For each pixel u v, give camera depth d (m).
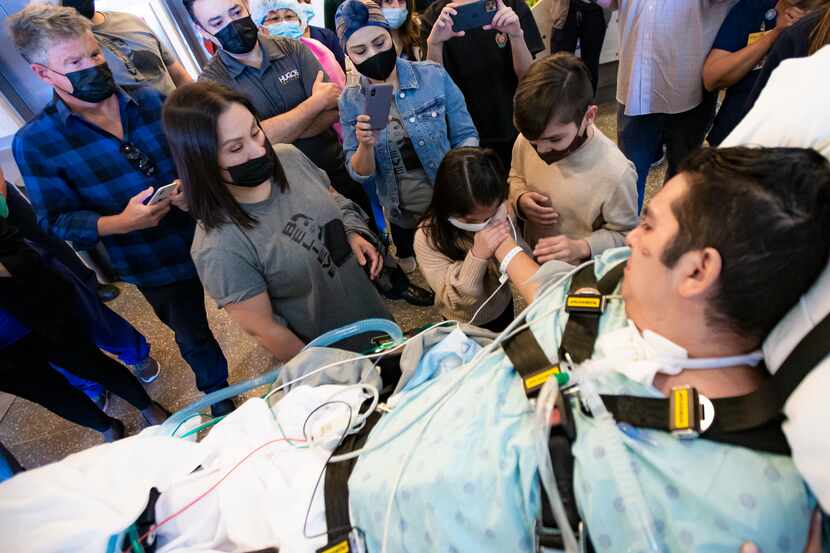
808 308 0.44
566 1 2.39
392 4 1.79
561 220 1.22
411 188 1.64
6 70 2.32
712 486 0.43
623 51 1.64
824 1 1.14
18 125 2.45
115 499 0.65
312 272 1.17
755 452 0.44
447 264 1.20
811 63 0.55
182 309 1.53
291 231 1.11
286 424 0.81
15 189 2.09
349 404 0.78
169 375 1.99
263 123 1.58
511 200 1.34
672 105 1.58
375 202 2.21
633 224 1.12
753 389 0.49
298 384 0.93
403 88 1.46
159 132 1.31
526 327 0.67
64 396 1.46
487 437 0.57
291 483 0.70
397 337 1.04
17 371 1.32
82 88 1.12
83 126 1.21
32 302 1.25
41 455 1.79
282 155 1.17
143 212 1.19
